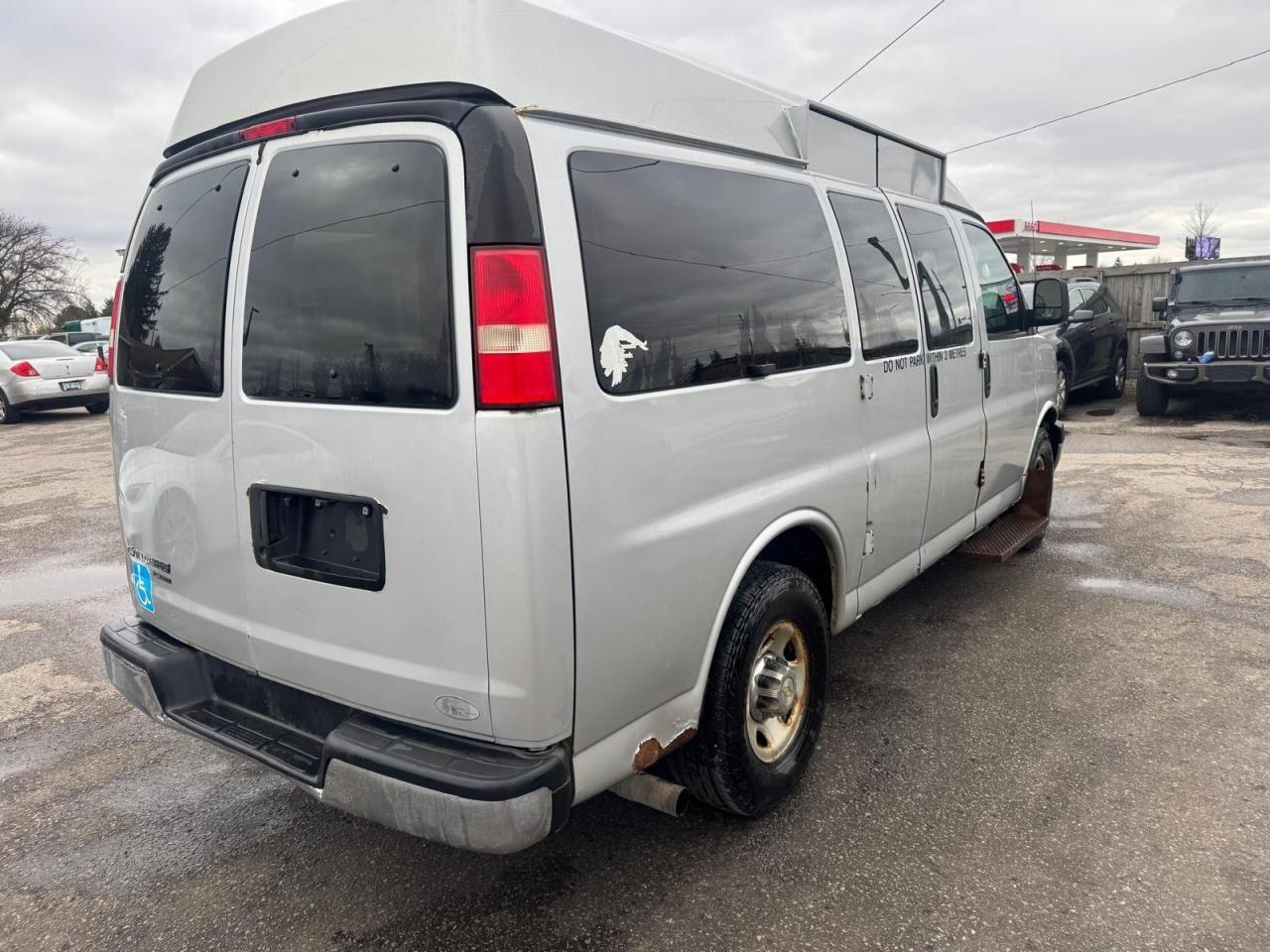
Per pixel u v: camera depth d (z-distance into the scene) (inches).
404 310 85.0
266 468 96.9
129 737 150.7
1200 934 95.4
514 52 87.0
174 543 112.1
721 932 98.3
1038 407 216.2
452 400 81.8
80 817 126.5
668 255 97.7
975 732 140.9
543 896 105.5
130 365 118.7
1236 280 446.6
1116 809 118.6
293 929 101.8
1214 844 110.5
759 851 112.6
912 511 152.6
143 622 125.6
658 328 94.8
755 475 109.7
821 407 122.6
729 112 114.0
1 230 2060.8
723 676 106.7
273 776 136.5
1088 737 137.9
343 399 89.6
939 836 114.3
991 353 185.3
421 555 85.1
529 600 81.0
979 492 185.2
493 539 80.7
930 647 174.9
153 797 131.4
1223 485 294.4
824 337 124.4
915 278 154.6
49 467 427.5
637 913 101.8
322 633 95.0
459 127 82.4
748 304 109.3
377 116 87.8
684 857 112.0
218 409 101.3
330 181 91.0
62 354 648.4
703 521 100.5
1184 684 154.3
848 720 145.9
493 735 85.0
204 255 104.6
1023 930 97.0
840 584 133.0
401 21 88.5
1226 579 205.8
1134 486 299.1
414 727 90.4
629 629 91.5
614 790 103.2
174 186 112.6
